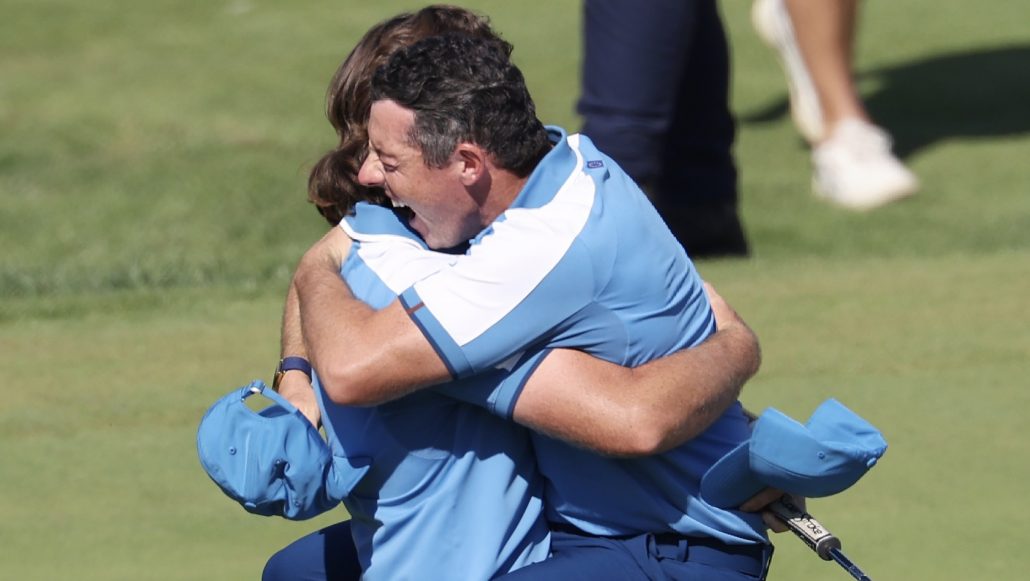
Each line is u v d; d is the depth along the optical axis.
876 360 24.38
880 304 28.03
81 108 52.69
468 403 11.10
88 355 25.92
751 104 54.91
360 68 11.95
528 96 11.03
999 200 44.16
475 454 11.16
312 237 42.06
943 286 29.50
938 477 19.58
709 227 37.16
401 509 11.31
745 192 45.56
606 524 11.37
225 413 10.88
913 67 57.75
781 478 10.84
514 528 11.27
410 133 10.77
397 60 10.84
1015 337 25.56
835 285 29.77
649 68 33.09
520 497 11.29
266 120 51.56
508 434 11.21
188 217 43.25
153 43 60.38
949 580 16.55
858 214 43.44
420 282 10.68
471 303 10.54
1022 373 23.66
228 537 18.30
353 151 11.93
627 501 11.28
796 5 45.22
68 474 20.23
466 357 10.53
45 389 23.92
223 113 52.22
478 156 10.79
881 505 18.80
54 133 50.41
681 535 11.45
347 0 65.44
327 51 58.53
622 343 10.85
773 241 40.91
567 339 10.79
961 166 47.59
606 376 10.71
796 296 28.75
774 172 47.97
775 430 10.70
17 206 44.19
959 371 23.80
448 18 12.09
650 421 10.57
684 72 34.69
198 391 23.81
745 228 42.00
